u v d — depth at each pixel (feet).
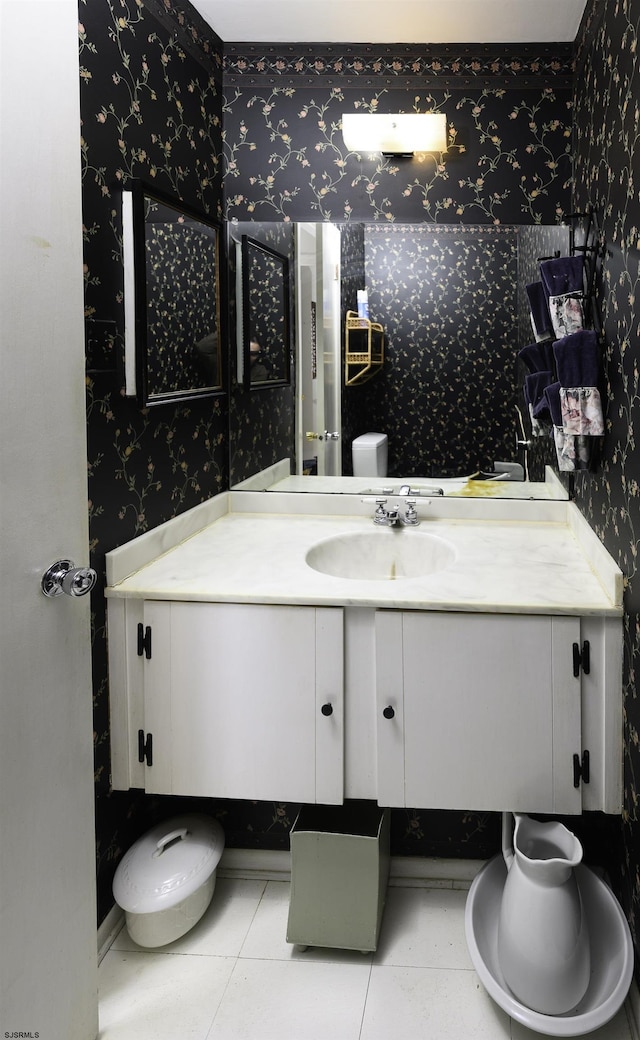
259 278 7.84
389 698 5.40
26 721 4.08
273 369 7.93
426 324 7.69
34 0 3.90
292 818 6.82
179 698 5.61
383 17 7.04
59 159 4.16
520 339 7.60
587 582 5.70
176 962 5.70
